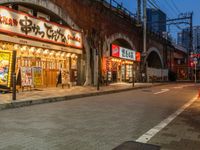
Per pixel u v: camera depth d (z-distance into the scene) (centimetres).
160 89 2548
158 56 4878
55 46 1970
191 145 596
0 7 1462
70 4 2230
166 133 707
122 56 3180
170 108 1205
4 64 1539
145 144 592
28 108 1116
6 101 1155
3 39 1492
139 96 1766
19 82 1573
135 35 3744
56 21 2158
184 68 6494
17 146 554
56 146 563
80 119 877
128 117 937
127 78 3531
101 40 2725
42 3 1872
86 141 610
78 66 2391
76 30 2258
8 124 771
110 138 643
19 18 1608
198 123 852
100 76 2656
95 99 1526
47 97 1372
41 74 1738
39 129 714
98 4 2655
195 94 1994
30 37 1706
